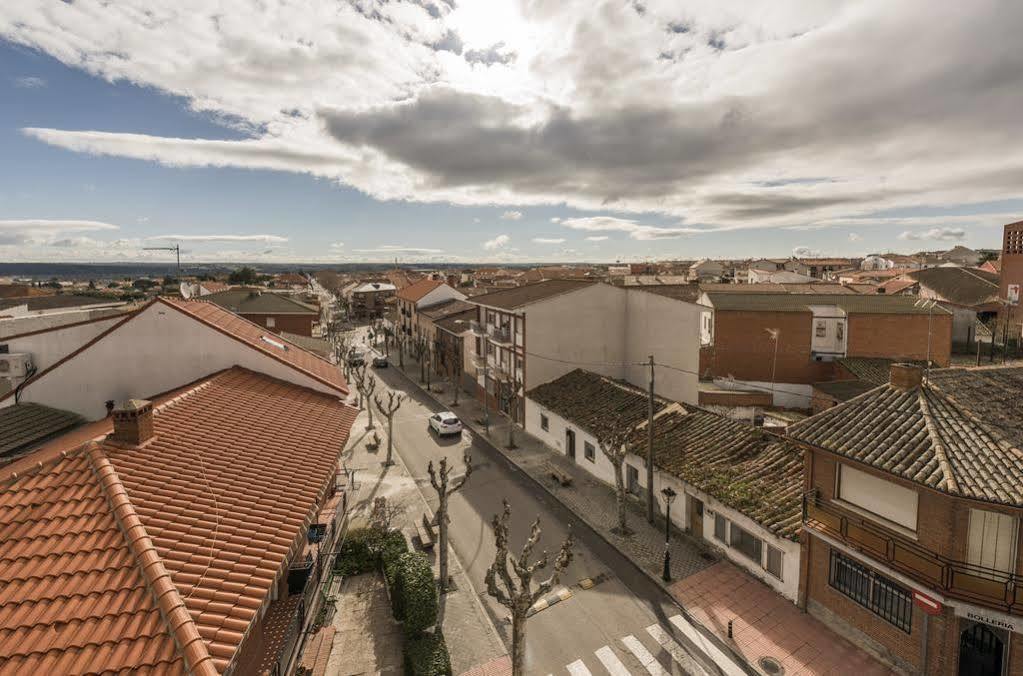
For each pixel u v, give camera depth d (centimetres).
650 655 1475
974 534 1205
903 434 1373
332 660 1458
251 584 912
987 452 1234
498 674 1415
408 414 3984
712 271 11400
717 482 1950
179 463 1192
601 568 1905
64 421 1772
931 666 1286
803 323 4009
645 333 3438
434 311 5984
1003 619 1141
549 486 2611
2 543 898
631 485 2456
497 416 3894
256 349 1866
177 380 1847
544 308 3403
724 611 1644
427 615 1477
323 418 1717
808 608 1616
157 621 766
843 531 1446
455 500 2480
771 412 3506
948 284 5844
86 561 856
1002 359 4556
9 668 705
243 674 1012
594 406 2928
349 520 2234
